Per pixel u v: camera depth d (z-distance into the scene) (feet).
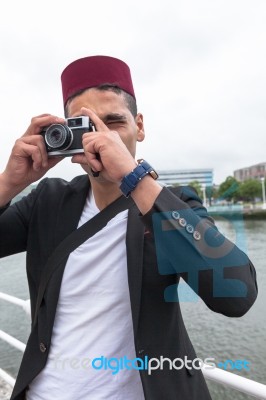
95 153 3.99
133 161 3.86
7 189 4.93
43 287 4.67
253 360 18.21
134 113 4.89
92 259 4.46
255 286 3.75
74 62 4.60
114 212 4.55
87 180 5.15
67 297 4.52
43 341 4.49
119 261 4.42
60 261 4.59
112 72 4.57
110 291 4.36
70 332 4.42
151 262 4.16
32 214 5.24
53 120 4.48
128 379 4.19
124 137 4.51
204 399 4.33
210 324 20.48
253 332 19.81
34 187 5.70
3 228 5.15
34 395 4.54
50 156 4.55
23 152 4.62
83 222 4.88
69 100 4.77
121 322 4.30
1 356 22.33
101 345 4.26
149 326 4.07
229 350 18.94
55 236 4.88
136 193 3.76
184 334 4.52
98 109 4.45
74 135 4.34
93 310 4.35
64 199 5.05
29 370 4.56
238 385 4.53
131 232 4.34
